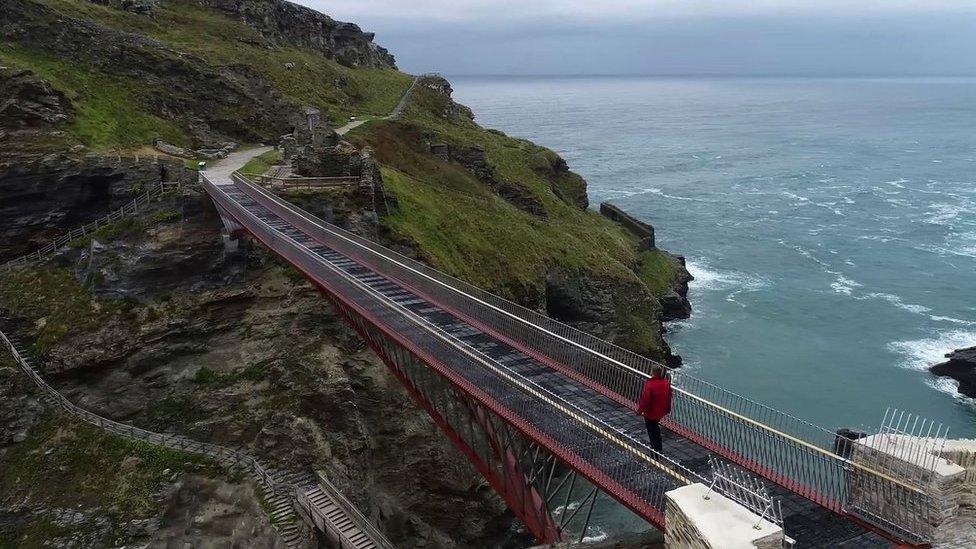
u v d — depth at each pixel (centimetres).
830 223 11856
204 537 3575
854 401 5953
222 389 4231
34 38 6306
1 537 3531
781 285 8825
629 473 1969
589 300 6794
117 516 3594
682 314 7788
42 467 3819
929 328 7388
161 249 4509
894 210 12638
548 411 2225
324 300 4462
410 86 12438
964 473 1606
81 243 4725
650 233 9500
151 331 4353
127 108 6266
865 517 1722
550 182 9781
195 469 3828
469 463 4231
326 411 4119
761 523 1421
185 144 6353
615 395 2506
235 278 4622
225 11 10600
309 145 5941
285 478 3834
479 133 11131
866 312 7862
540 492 2548
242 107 7281
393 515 4034
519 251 6562
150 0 9650
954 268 9281
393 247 5397
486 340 3077
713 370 6531
